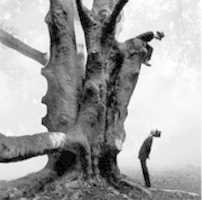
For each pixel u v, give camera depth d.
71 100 9.17
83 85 9.35
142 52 9.55
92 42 9.26
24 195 8.00
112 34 9.31
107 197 8.31
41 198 7.97
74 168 8.66
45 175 8.59
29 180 8.42
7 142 6.50
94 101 8.92
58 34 9.37
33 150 7.04
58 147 7.99
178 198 9.57
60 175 8.72
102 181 8.77
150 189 10.02
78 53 9.55
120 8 8.77
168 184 12.59
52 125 9.14
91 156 8.79
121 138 9.16
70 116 9.05
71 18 9.54
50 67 9.48
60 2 9.43
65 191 8.30
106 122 9.09
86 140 8.70
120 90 9.31
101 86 8.98
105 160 9.02
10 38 10.55
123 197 8.46
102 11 9.58
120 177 9.07
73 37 9.54
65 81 9.24
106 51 9.33
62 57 9.38
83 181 8.58
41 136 7.52
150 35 9.75
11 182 8.41
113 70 9.41
